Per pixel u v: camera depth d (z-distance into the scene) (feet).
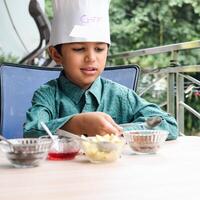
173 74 8.11
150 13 15.62
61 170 2.53
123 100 4.32
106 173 2.42
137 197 1.89
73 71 4.14
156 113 3.96
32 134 3.34
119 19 15.74
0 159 2.96
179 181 2.20
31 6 10.98
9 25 10.89
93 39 4.00
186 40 15.34
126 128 3.46
